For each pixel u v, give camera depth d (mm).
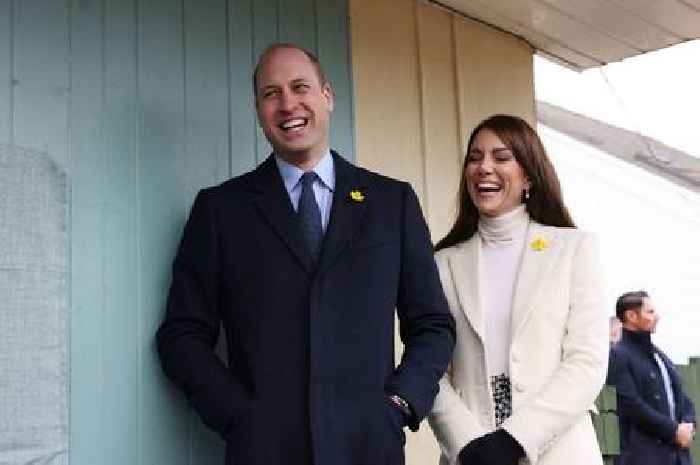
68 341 2721
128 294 2877
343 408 2574
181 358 2682
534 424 2607
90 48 2898
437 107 4133
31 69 2756
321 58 3641
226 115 3238
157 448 2879
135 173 2951
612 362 5371
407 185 2936
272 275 2660
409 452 3787
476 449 2604
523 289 2775
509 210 2896
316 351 2576
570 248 2812
